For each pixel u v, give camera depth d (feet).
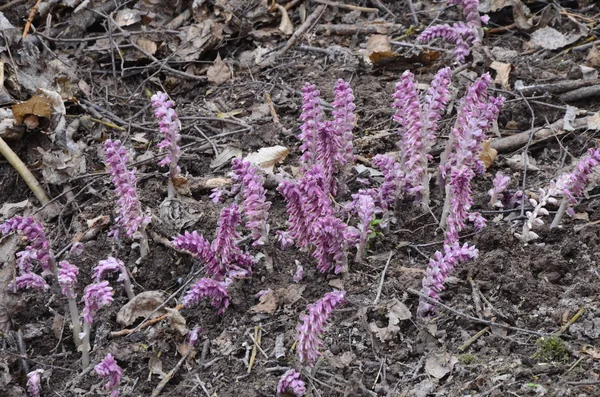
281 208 10.50
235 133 11.10
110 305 10.05
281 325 9.84
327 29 11.99
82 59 11.80
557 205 10.30
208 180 10.69
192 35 11.88
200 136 11.17
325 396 9.53
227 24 11.95
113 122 11.31
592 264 9.93
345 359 9.66
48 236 10.59
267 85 11.50
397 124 11.03
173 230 10.33
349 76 11.51
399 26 11.99
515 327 9.68
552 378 9.42
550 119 10.95
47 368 9.86
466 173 9.81
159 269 10.21
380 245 10.16
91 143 11.14
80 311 10.07
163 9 12.16
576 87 11.03
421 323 9.75
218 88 11.59
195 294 9.78
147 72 11.76
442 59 11.59
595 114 10.81
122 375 9.73
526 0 11.98
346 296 9.88
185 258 10.24
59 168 10.86
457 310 9.77
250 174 9.90
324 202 9.84
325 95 11.34
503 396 9.37
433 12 12.07
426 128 10.11
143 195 10.61
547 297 9.77
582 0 11.93
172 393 9.66
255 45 11.96
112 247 10.35
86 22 12.05
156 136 11.19
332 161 10.21
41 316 10.11
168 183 10.58
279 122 11.16
